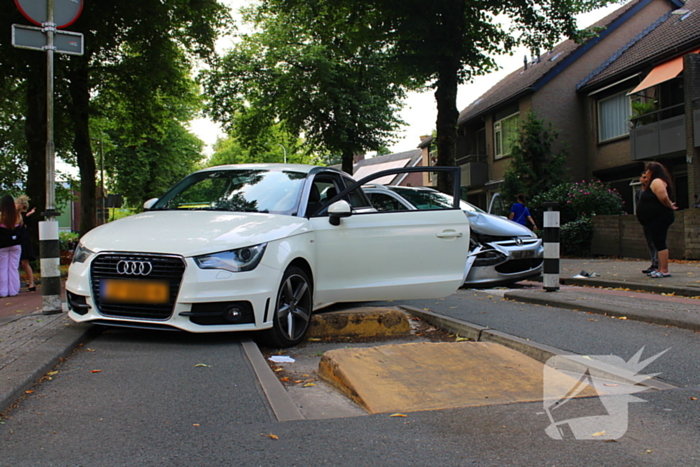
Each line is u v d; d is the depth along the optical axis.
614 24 25.77
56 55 16.69
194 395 3.55
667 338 5.01
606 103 23.94
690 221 13.19
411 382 3.72
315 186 6.09
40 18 6.84
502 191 23.27
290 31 28.55
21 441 2.80
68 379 3.89
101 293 4.88
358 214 5.73
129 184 37.97
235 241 4.85
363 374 3.84
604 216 16.75
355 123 28.88
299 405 3.53
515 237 9.72
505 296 8.10
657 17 26.12
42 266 6.46
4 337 4.98
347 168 30.59
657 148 19.02
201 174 6.55
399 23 18.39
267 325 4.90
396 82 21.00
